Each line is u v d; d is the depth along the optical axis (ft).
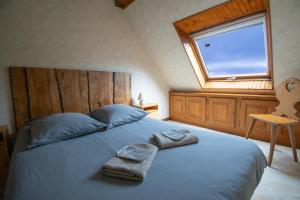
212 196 2.31
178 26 8.29
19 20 6.11
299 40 5.83
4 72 5.95
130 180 2.74
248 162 3.31
